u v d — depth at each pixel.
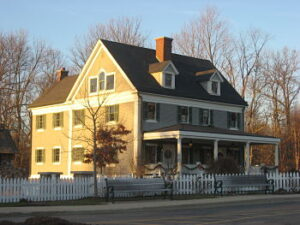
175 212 19.64
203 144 43.25
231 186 28.88
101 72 42.41
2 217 17.95
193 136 36.81
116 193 25.11
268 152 60.25
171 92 41.19
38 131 49.03
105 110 41.03
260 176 30.38
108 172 40.22
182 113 42.12
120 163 39.62
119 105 40.41
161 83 41.12
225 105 45.62
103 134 33.59
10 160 38.59
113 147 34.44
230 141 41.09
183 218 16.86
